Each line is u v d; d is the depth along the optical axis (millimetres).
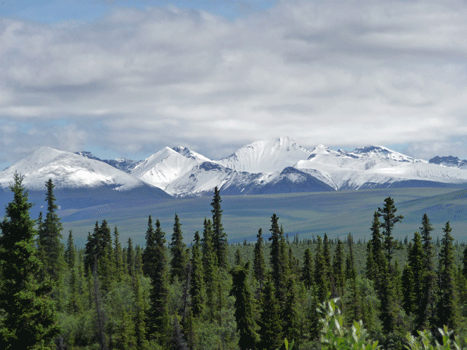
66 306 88625
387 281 82188
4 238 35750
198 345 75062
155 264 94375
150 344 76125
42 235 88562
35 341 34375
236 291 64438
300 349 66750
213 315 91000
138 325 75188
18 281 35531
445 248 80750
